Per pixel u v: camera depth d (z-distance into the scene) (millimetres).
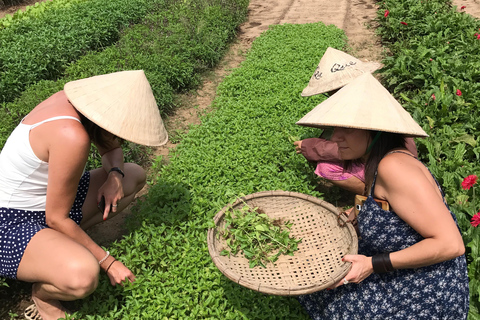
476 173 4227
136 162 4945
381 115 2244
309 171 4359
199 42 7797
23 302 3293
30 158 2725
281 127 5160
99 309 2926
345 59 3998
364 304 2471
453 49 7285
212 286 3074
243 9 10531
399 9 9078
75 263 2637
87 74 6086
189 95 6738
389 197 2219
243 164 4430
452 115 5281
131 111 2715
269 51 7910
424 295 2326
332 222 2840
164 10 9938
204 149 4824
